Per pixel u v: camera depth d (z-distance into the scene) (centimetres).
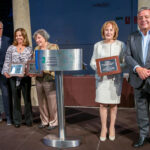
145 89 227
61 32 436
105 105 258
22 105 441
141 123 246
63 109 244
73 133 290
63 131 252
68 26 432
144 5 368
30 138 279
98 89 255
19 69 291
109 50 248
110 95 249
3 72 303
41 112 312
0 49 317
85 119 349
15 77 303
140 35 226
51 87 292
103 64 237
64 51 213
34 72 283
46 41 290
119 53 247
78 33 431
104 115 261
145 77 213
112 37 251
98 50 255
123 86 397
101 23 420
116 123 323
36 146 255
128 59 229
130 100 398
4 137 284
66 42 438
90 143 258
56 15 430
